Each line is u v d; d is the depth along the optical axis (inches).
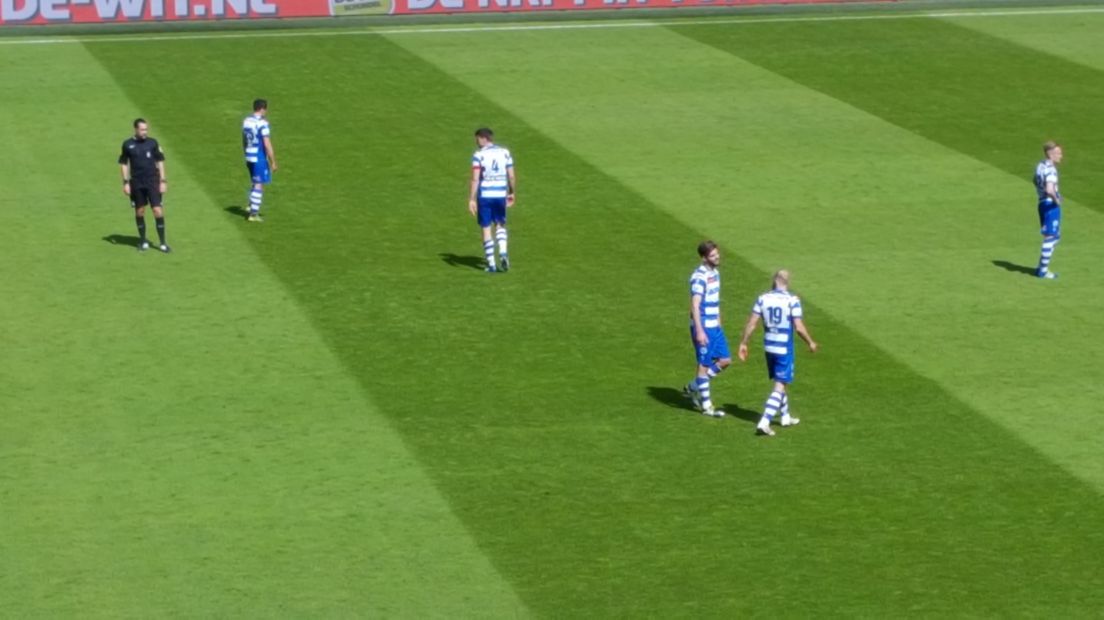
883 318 3572.8
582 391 3211.1
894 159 4645.7
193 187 4306.1
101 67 5354.3
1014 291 3742.6
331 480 2856.8
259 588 2541.8
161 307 3565.5
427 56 5580.7
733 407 3166.8
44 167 4429.1
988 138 4852.4
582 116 4970.5
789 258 3907.5
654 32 5935.0
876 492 2844.5
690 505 2795.3
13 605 2485.2
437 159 4581.7
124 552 2635.3
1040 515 2773.1
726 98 5172.2
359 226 4082.2
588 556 2635.3
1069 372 3324.3
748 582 2571.4
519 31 5925.2
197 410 3102.9
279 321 3503.9
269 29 5910.4
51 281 3693.4
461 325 3506.4
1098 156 4709.6
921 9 6338.6
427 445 2979.8
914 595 2539.4
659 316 3575.3
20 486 2822.3
